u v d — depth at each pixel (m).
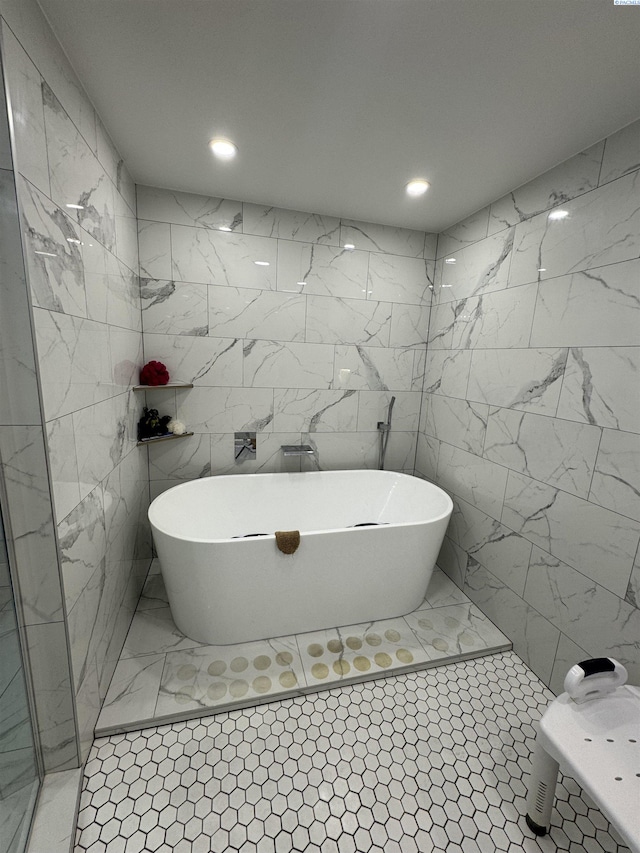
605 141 1.41
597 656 1.44
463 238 2.31
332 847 1.09
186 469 2.44
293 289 2.41
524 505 1.82
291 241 2.35
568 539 1.57
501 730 1.47
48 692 1.15
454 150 1.59
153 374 2.08
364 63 1.15
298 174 1.86
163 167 1.83
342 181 1.91
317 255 2.41
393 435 2.81
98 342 1.40
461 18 0.98
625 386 1.33
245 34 1.06
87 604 1.28
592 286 1.46
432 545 1.98
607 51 1.06
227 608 1.73
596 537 1.45
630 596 1.32
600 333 1.43
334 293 2.49
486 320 2.10
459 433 2.35
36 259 0.93
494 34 1.02
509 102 1.29
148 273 2.15
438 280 2.60
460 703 1.58
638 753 1.03
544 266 1.70
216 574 1.66
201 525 2.28
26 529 1.01
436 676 1.71
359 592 1.92
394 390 2.74
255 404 2.48
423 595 2.11
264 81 1.24
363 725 1.46
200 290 2.25
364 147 1.60
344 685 1.63
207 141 1.59
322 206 2.24
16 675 1.06
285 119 1.43
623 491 1.34
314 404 2.60
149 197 2.07
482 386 2.13
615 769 0.98
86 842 1.08
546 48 1.06
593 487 1.46
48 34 1.01
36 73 0.95
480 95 1.26
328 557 1.80
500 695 1.62
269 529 2.51
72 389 1.15
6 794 0.99
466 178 1.81
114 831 1.11
